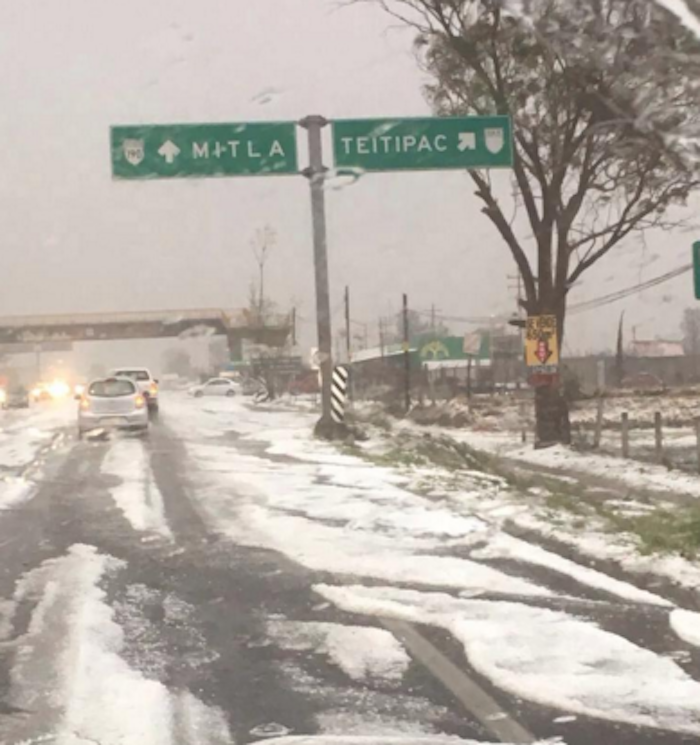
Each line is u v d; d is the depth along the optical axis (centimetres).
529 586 784
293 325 6138
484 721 506
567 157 2036
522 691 545
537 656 602
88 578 834
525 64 1991
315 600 754
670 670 575
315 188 2183
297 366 5891
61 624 693
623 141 1881
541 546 953
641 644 628
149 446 2145
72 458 1883
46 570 873
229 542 991
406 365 3856
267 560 901
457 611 711
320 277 2289
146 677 579
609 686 549
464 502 1220
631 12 1418
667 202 2052
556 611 709
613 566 855
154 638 660
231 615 716
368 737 484
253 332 6184
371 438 2302
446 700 538
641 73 1559
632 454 2000
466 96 2158
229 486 1418
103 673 585
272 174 2109
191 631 676
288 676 581
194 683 570
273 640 653
